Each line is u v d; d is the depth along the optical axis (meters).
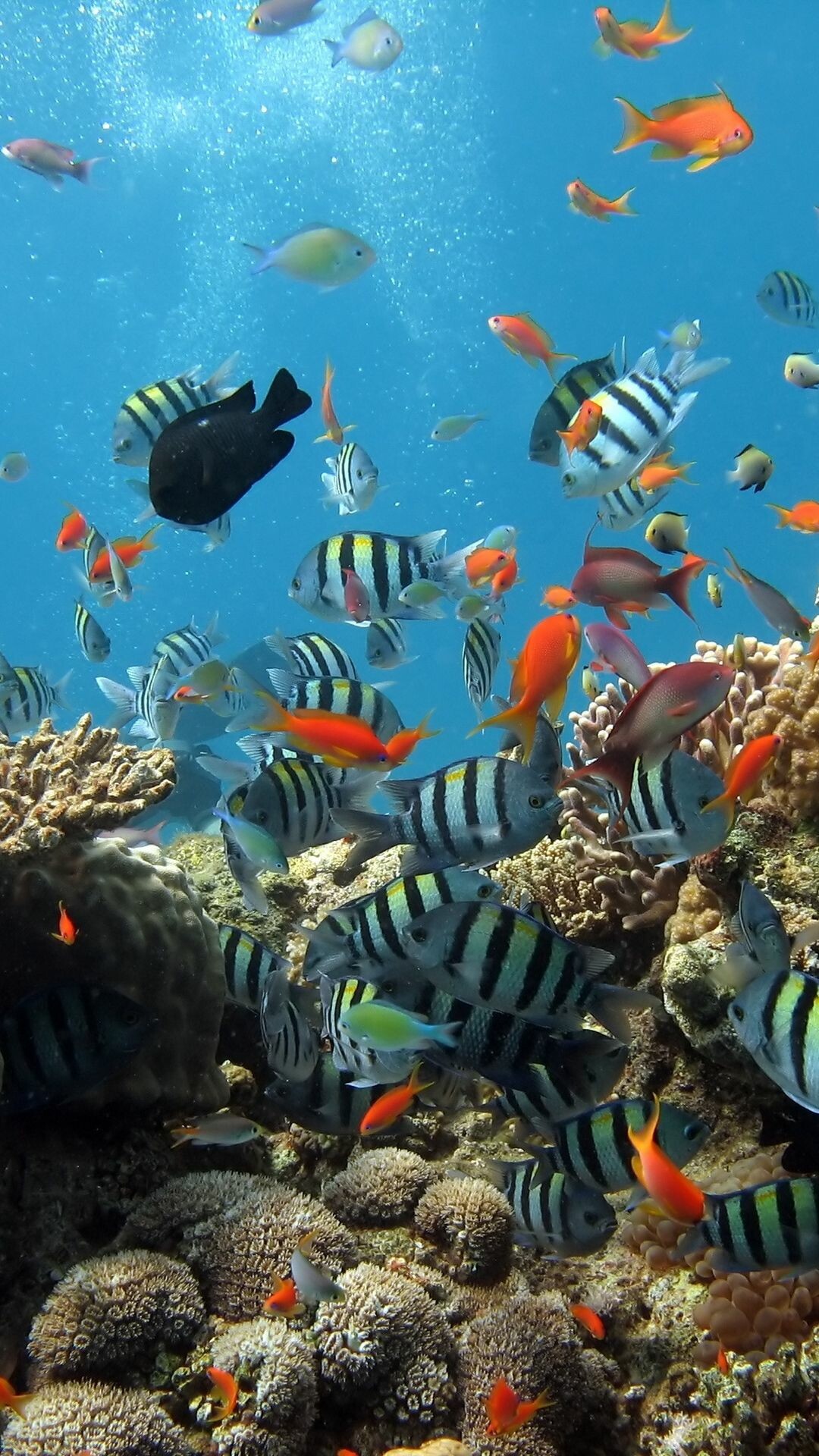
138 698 1.54
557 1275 0.90
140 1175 0.91
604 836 1.17
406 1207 0.92
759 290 1.68
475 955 0.76
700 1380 0.77
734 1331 0.79
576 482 1.05
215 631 1.61
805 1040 0.66
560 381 1.22
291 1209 0.86
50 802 0.91
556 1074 0.80
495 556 1.39
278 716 0.92
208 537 1.16
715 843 0.80
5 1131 0.88
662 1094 0.97
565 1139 0.81
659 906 1.09
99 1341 0.78
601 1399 0.81
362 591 1.16
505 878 1.17
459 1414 0.80
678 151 1.29
